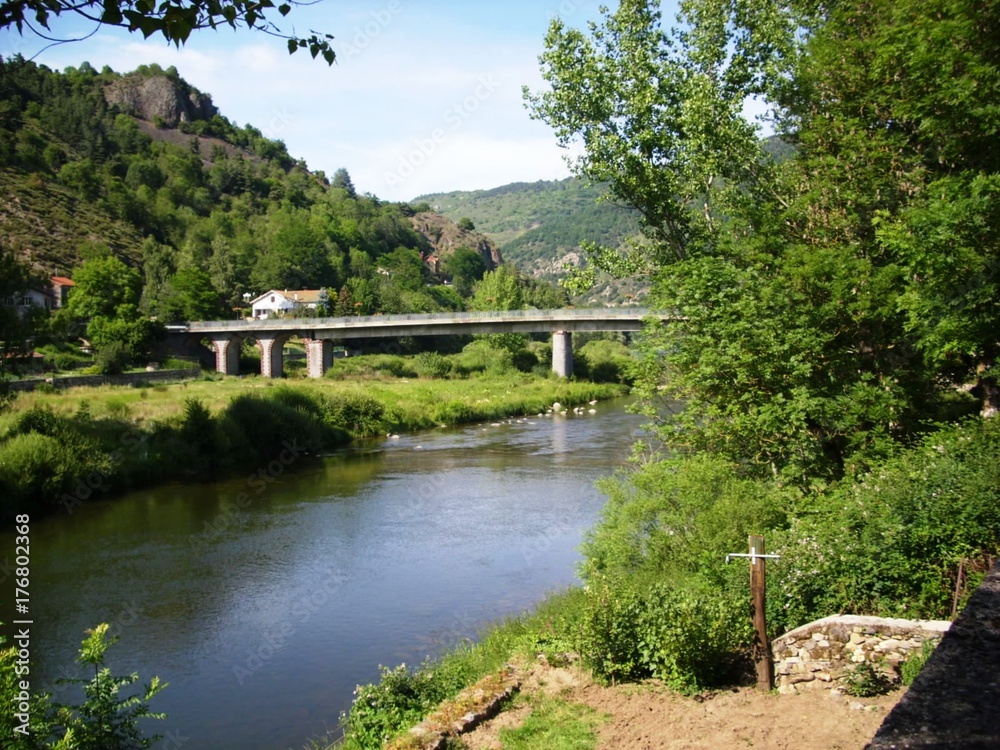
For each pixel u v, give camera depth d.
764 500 14.45
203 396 47.34
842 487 14.08
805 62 18.44
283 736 11.86
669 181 21.05
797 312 16.89
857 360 17.19
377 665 14.32
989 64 13.99
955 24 14.13
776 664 10.16
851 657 9.77
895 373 17.02
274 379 73.38
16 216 111.44
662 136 21.11
